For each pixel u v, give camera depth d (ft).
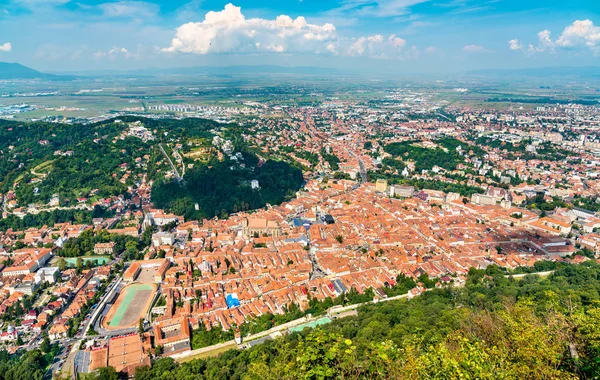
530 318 384.27
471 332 403.95
